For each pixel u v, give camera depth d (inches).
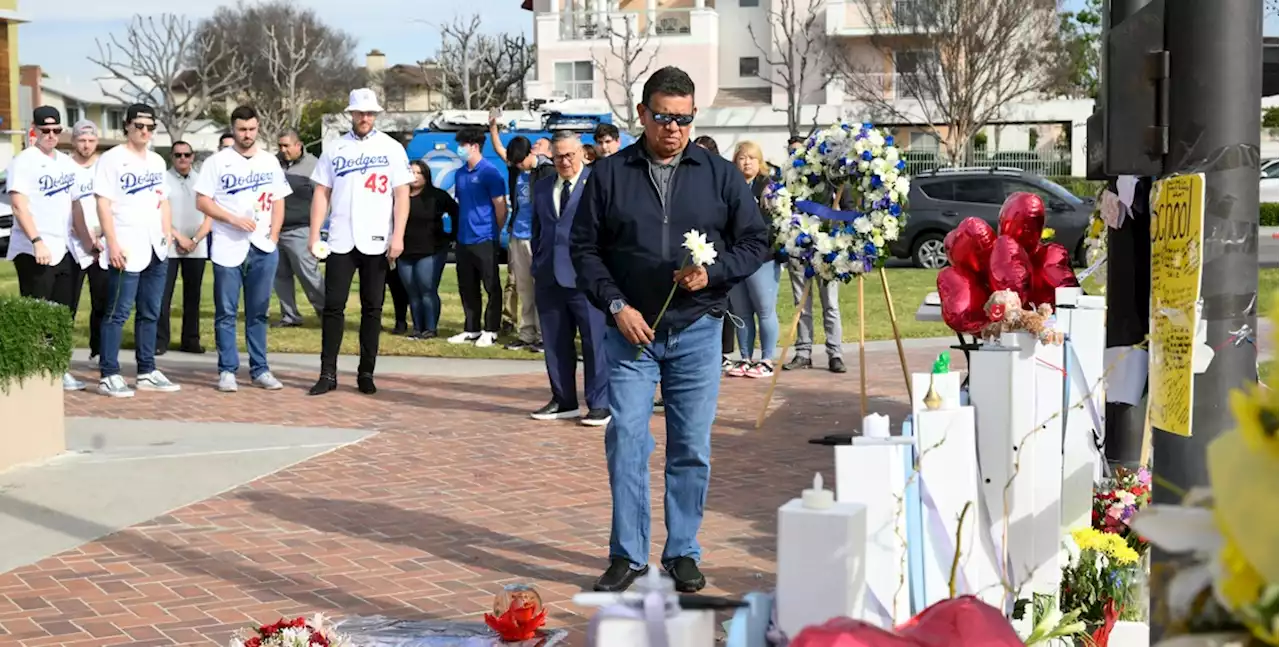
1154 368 115.6
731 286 213.9
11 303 301.7
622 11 2105.1
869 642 71.3
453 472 307.6
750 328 460.4
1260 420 46.9
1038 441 160.4
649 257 209.8
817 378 455.2
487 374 469.7
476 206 543.8
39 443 313.0
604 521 263.0
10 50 1879.9
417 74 3235.7
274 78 2682.1
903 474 120.9
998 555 147.3
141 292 423.2
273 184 426.9
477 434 354.6
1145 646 156.6
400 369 480.1
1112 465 224.8
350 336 578.9
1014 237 207.5
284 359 506.6
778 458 322.7
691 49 2096.5
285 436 348.8
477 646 187.8
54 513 265.7
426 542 246.8
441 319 647.8
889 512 114.9
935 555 131.1
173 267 520.1
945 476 132.1
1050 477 159.8
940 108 1804.9
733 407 395.5
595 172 214.7
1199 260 106.8
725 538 248.8
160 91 2945.4
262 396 417.1
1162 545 50.9
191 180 519.2
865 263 315.0
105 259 410.6
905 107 1926.7
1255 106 108.3
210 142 2726.4
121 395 412.5
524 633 189.3
